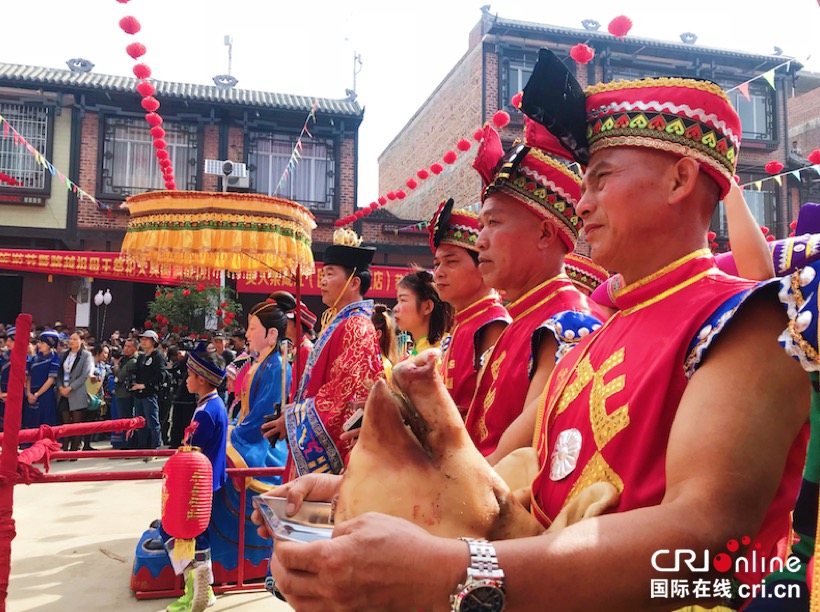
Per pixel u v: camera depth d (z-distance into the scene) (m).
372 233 15.36
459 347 2.49
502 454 1.42
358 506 0.90
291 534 0.93
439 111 17.14
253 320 4.39
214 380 3.55
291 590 0.78
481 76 13.86
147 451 3.51
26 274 14.15
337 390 2.75
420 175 5.26
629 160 1.07
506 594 0.73
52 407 8.68
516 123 13.72
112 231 14.04
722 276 1.01
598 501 0.92
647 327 1.03
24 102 13.69
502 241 1.83
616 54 13.59
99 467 7.73
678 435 0.83
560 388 1.18
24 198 13.69
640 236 1.06
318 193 15.16
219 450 3.46
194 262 3.74
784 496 0.90
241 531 3.63
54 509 5.70
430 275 3.54
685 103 1.04
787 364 0.83
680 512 0.75
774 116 13.78
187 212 3.36
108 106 14.12
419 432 0.96
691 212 1.06
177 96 14.08
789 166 13.75
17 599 3.57
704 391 0.84
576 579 0.73
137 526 5.14
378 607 0.75
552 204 1.80
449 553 0.75
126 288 14.89
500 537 0.92
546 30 13.60
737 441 0.78
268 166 14.93
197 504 3.10
